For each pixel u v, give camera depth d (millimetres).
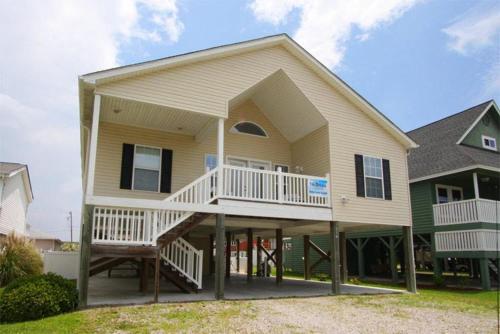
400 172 13828
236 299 9891
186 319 7211
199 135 12453
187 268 10562
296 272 24344
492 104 20016
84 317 7121
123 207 9000
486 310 9500
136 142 11859
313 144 13336
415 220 18219
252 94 13516
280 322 7297
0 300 6988
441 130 21000
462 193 19422
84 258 8352
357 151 12930
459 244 16031
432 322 7855
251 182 10953
